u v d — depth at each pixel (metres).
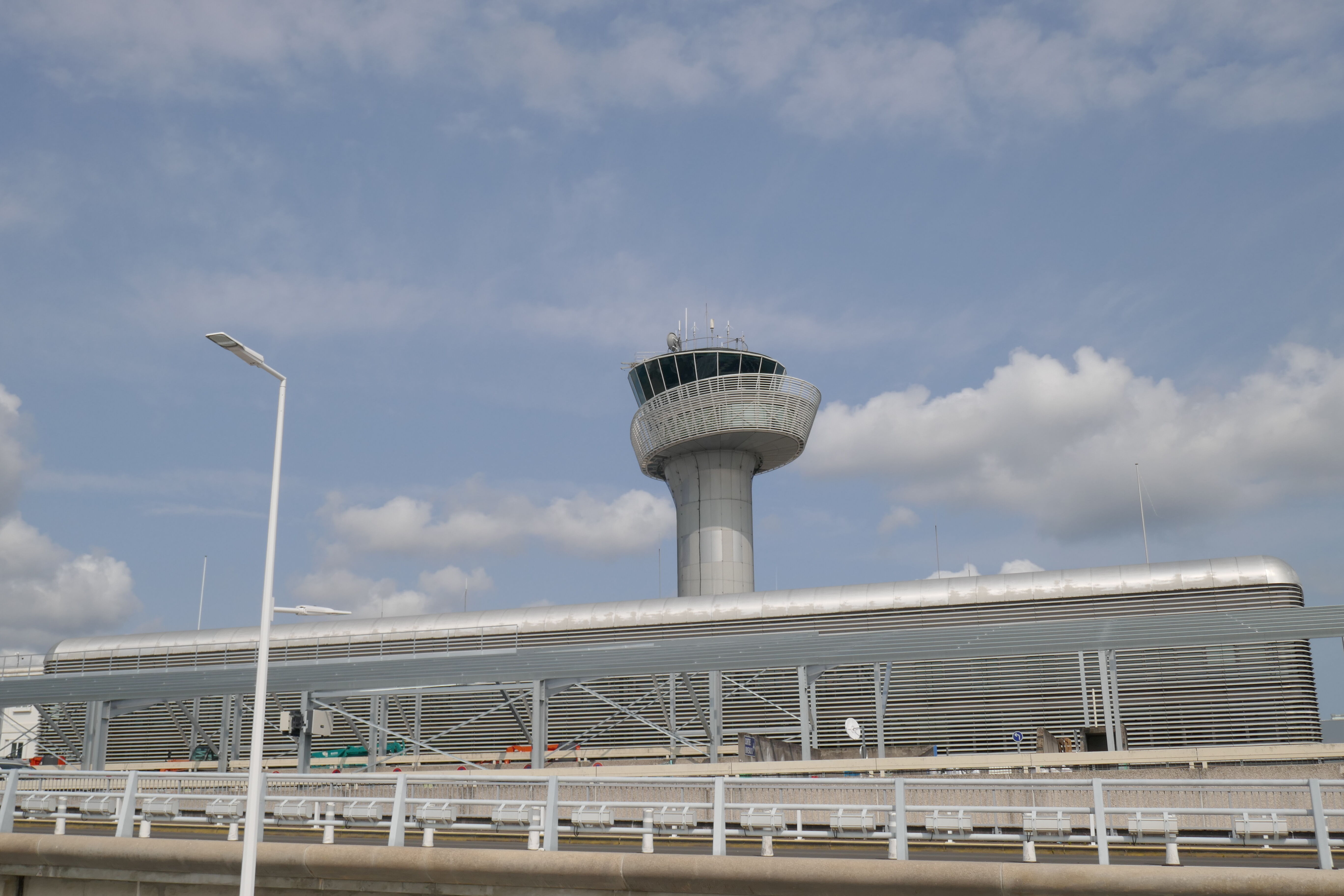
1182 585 50.72
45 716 52.09
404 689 37.72
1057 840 14.30
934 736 48.88
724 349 72.06
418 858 15.14
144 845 16.59
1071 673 48.06
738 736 46.22
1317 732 44.22
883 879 13.45
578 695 52.59
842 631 55.62
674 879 14.27
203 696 39.34
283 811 17.34
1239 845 14.34
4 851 17.42
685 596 70.44
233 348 16.69
